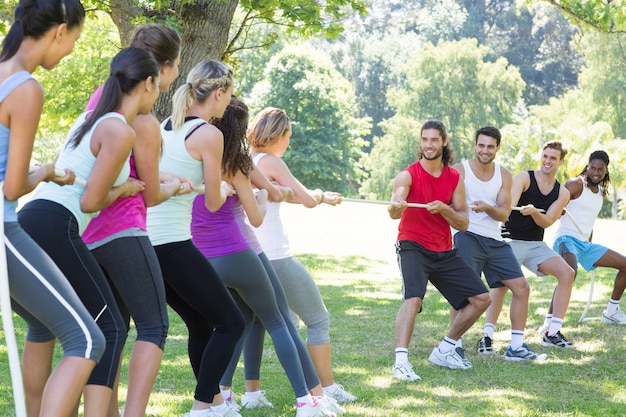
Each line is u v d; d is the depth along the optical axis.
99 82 23.78
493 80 61.34
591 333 8.02
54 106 23.91
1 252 3.01
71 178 3.38
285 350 4.74
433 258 6.32
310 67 57.50
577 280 12.51
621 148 45.16
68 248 3.40
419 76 62.59
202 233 4.54
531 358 6.86
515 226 7.44
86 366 3.16
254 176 4.80
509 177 6.99
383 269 14.57
